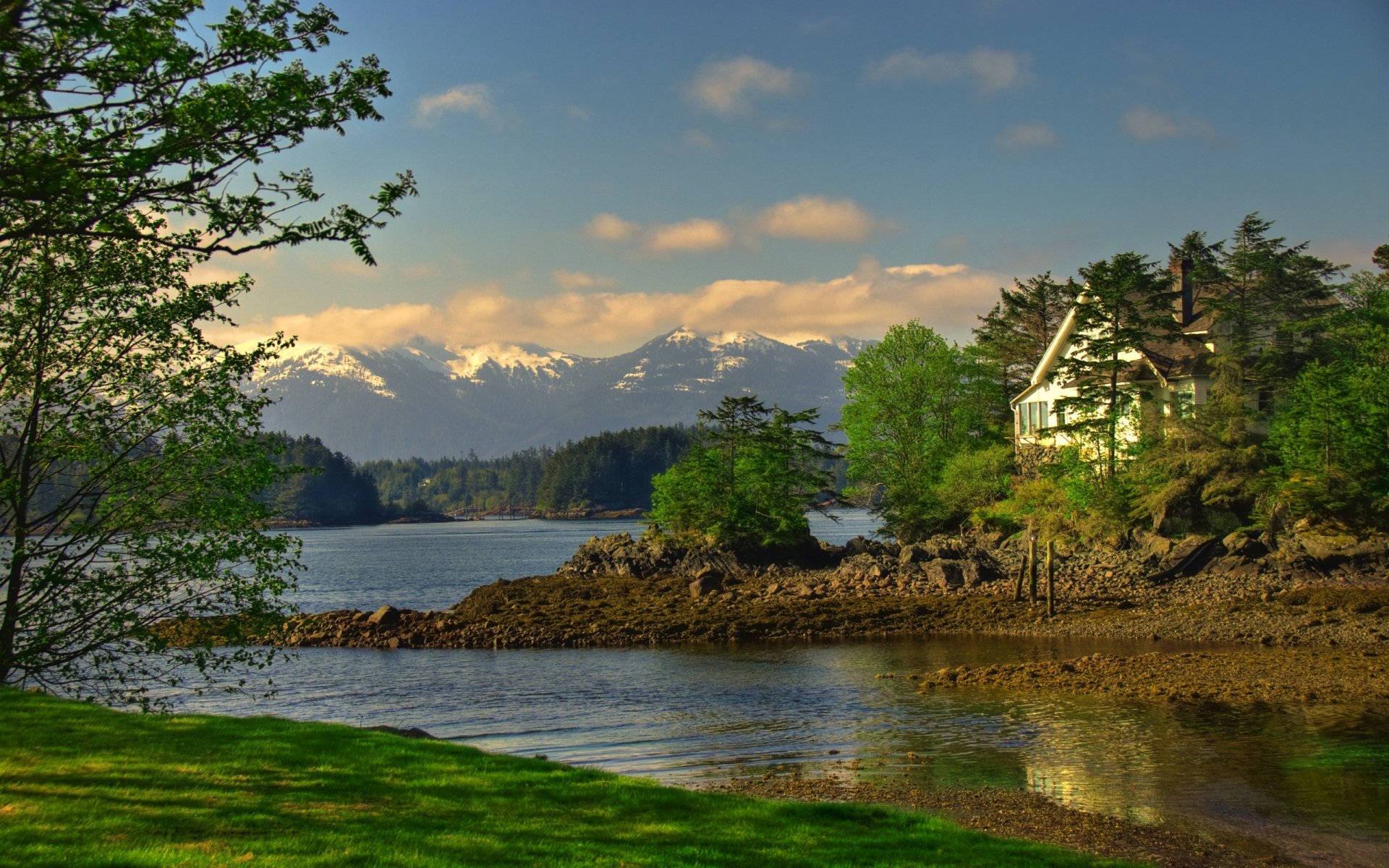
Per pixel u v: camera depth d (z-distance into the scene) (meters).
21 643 19.80
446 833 12.08
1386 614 41.12
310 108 16.48
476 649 45.62
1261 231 68.50
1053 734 25.50
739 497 77.06
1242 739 24.27
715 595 57.84
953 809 19.69
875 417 81.88
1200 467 58.81
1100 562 58.62
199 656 20.92
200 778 13.28
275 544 21.02
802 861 12.45
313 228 16.56
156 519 20.58
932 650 40.94
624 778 15.51
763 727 28.33
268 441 21.62
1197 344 67.88
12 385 19.81
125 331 20.23
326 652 45.25
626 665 40.22
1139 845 17.25
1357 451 51.41
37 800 11.73
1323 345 64.19
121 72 15.02
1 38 13.44
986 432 83.00
